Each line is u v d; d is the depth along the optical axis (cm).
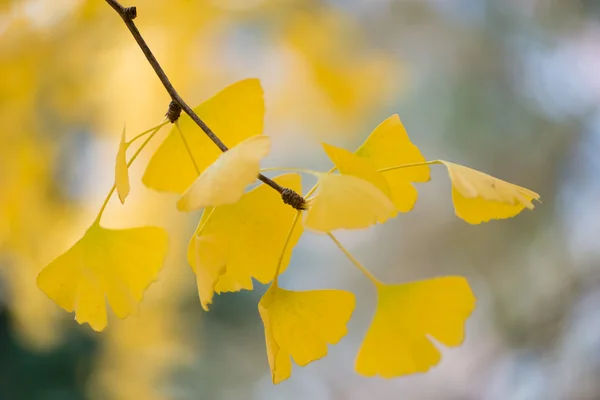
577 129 210
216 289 95
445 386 250
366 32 183
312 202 91
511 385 220
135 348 197
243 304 265
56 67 133
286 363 93
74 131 153
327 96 167
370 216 89
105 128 151
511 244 222
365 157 96
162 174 97
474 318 237
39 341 189
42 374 200
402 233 243
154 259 95
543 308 215
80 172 158
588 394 184
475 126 217
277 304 93
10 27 125
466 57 208
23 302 168
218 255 91
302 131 200
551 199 214
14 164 143
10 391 193
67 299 95
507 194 91
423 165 96
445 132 224
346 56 164
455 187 91
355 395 285
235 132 98
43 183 149
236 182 89
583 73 207
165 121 95
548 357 207
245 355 255
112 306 95
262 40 157
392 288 95
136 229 95
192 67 150
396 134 96
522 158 216
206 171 90
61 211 155
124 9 95
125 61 141
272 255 95
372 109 185
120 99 147
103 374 201
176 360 209
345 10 173
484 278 232
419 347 95
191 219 188
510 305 224
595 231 204
